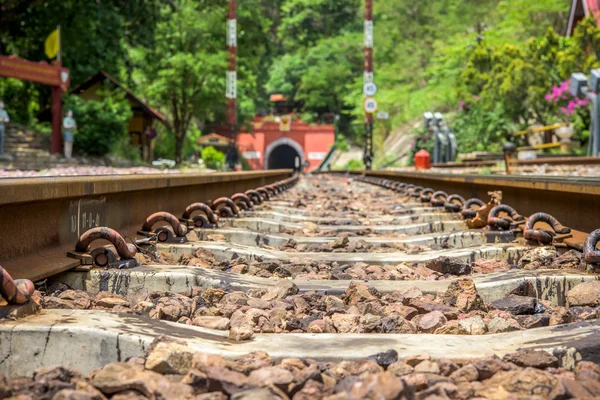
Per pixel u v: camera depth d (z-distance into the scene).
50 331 1.87
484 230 4.95
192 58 43.91
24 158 23.42
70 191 3.17
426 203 8.77
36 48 35.09
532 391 1.57
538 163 20.73
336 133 84.56
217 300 2.79
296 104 99.81
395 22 65.88
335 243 4.77
